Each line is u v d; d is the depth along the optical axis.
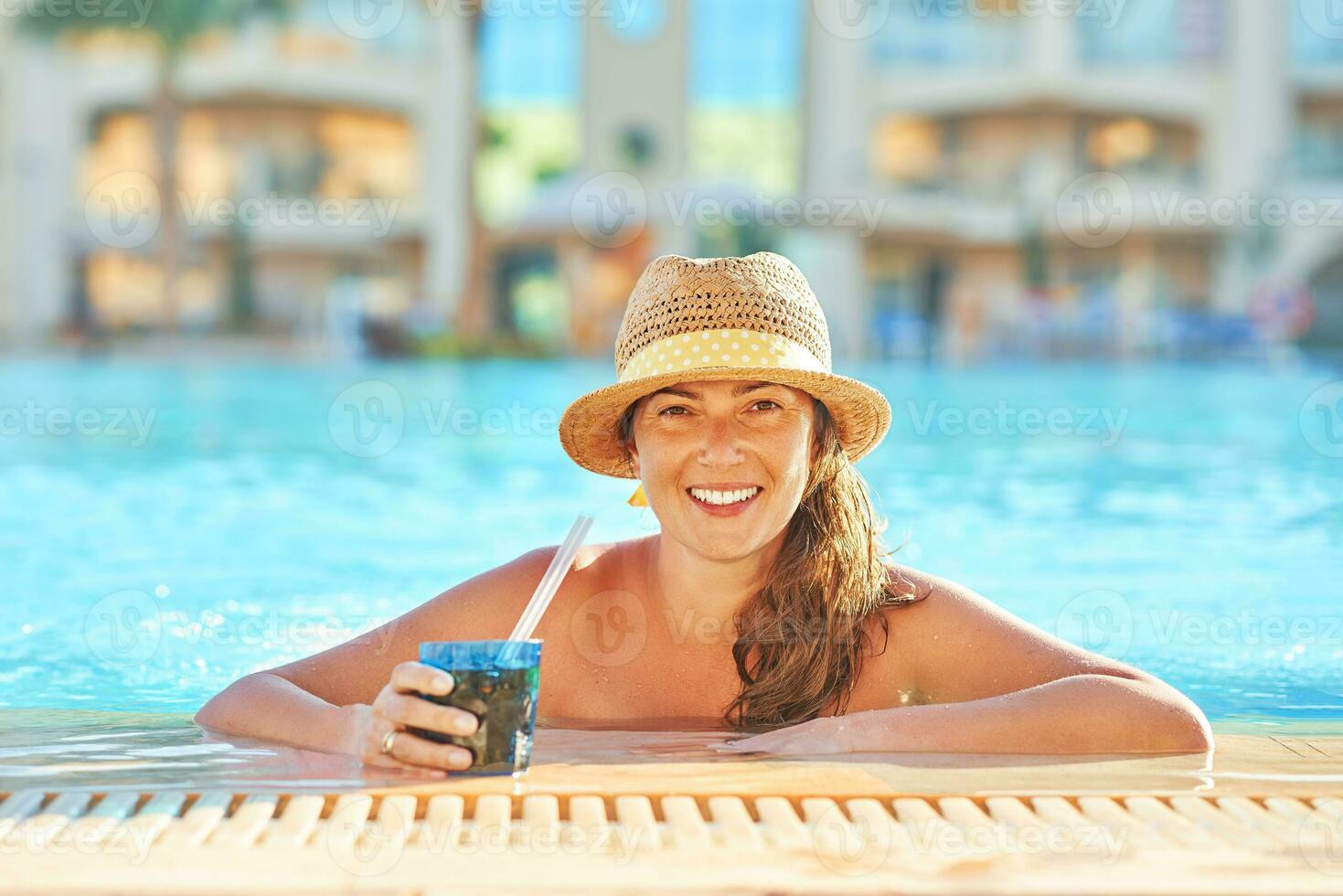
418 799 1.33
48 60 23.16
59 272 23.56
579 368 15.34
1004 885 1.04
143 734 1.77
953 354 18.86
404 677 1.47
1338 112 23.84
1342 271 23.62
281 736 1.71
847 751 1.64
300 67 22.92
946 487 5.58
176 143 21.23
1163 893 1.03
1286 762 1.61
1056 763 1.58
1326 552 4.02
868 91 23.48
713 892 1.01
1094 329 18.56
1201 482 5.75
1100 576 3.65
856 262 22.52
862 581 1.95
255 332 22.27
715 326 1.80
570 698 1.99
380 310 20.17
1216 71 23.44
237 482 5.72
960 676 1.93
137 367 15.15
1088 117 24.44
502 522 4.60
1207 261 24.52
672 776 1.46
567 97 24.14
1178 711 1.69
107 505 5.01
